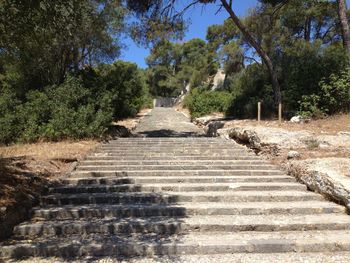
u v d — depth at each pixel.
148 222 5.48
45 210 5.86
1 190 5.88
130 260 4.47
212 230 5.41
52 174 7.71
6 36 6.76
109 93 14.88
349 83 12.57
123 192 6.96
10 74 16.03
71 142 11.93
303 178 7.39
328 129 10.84
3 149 10.00
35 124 12.60
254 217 5.82
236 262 4.42
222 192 6.91
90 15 13.02
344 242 4.83
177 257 4.57
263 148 9.87
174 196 6.56
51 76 16.48
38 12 6.38
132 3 15.80
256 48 15.77
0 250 4.61
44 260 4.48
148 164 8.95
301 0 20.92
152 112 33.38
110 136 13.52
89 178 7.57
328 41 27.89
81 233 5.31
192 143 11.88
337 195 6.24
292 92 14.44
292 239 4.94
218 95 25.28
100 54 18.69
